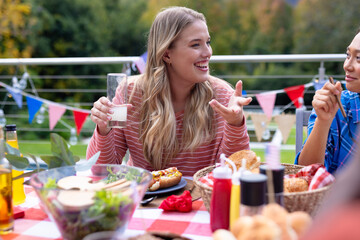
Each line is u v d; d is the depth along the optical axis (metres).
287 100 9.72
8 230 1.01
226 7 10.92
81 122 2.56
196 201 1.25
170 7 1.73
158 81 1.67
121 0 10.43
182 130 1.71
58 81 9.43
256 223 0.67
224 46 10.98
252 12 10.86
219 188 0.94
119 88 1.44
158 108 1.67
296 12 10.64
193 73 1.64
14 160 1.13
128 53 10.59
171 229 1.02
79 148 7.17
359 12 10.18
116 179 1.12
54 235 1.01
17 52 9.38
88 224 0.87
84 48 10.23
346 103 1.55
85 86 9.57
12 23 9.23
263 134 2.67
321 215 0.36
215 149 1.72
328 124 1.40
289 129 2.55
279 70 10.20
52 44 9.95
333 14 10.36
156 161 1.68
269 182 0.86
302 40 10.57
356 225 0.32
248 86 10.14
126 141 1.77
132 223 1.06
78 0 10.03
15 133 1.27
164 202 1.15
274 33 10.74
